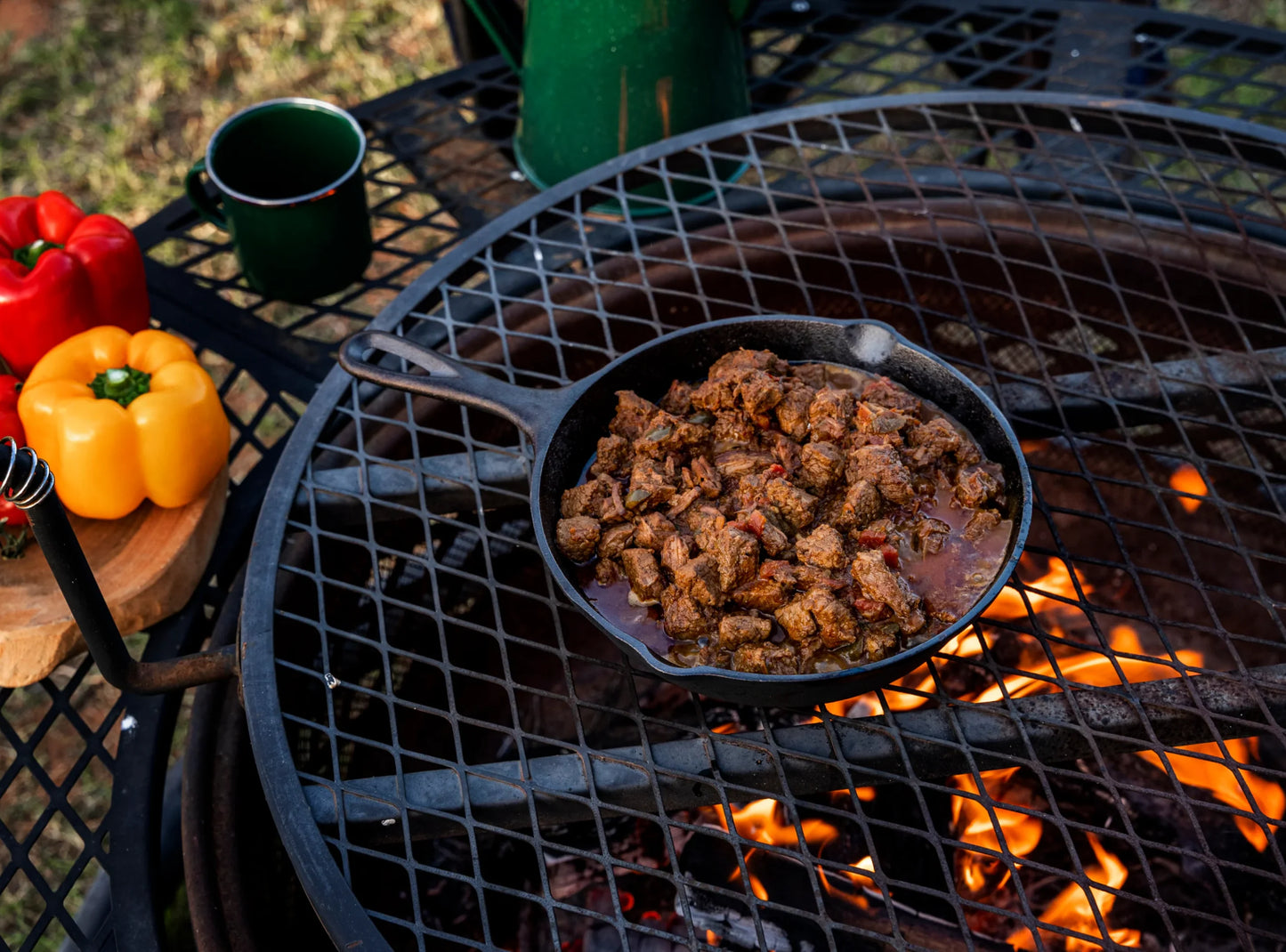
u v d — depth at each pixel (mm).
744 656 835
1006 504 909
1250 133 1329
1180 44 1596
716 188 1333
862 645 841
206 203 1465
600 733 1425
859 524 903
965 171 1475
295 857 836
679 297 1397
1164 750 882
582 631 1519
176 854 1117
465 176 1651
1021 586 984
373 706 1275
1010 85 1882
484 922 821
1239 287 1347
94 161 2807
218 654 968
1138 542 1607
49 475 746
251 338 1398
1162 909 826
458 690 1416
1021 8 1667
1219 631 954
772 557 896
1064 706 909
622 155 1399
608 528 925
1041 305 1243
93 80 3033
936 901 1240
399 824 878
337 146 1448
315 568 1084
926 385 1002
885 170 1537
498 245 1335
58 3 3234
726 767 884
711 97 1431
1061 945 1220
